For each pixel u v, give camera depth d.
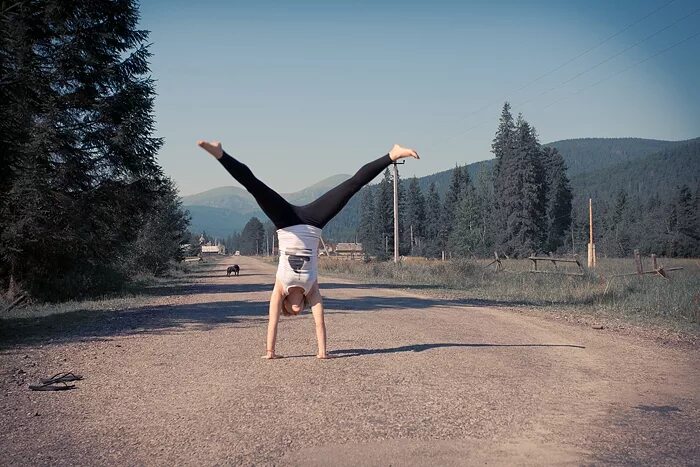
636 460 4.88
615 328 13.02
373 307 17.56
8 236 20.69
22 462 4.91
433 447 5.18
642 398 6.84
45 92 22.36
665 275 21.81
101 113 24.88
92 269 26.39
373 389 7.15
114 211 25.86
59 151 22.73
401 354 9.46
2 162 14.19
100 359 9.34
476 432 5.58
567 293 20.66
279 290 8.96
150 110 25.89
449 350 9.87
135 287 28.86
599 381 7.68
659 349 10.28
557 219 95.62
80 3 23.45
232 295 24.47
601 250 83.38
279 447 5.19
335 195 8.74
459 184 116.75
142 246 39.97
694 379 7.84
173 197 43.53
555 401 6.67
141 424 5.90
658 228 78.75
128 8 24.94
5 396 7.04
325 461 4.86
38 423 5.98
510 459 4.90
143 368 8.59
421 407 6.39
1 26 15.43
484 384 7.45
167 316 15.78
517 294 22.11
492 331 12.37
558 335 11.89
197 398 6.84
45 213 21.61
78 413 6.32
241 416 6.09
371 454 5.01
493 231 87.56
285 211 8.62
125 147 25.39
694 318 14.27
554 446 5.21
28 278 22.88
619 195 114.94
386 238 124.88
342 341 10.88
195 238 122.25
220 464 4.83
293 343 10.66
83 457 5.02
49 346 10.67
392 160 8.52
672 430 5.66
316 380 7.61
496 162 92.75
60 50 23.45
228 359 9.16
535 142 84.44
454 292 24.39
